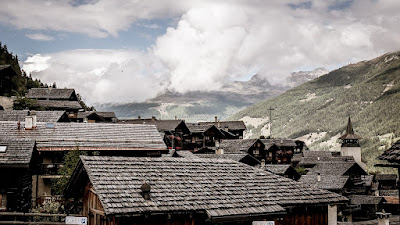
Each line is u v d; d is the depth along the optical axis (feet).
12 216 80.79
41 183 115.65
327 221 74.95
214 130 321.52
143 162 68.54
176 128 301.63
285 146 352.49
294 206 68.54
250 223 64.85
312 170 277.44
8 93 247.50
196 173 69.72
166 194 60.39
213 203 61.41
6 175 88.43
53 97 321.93
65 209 89.04
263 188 70.64
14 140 92.48
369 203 244.83
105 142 122.83
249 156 191.62
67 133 124.06
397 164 62.80
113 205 54.44
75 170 67.62
